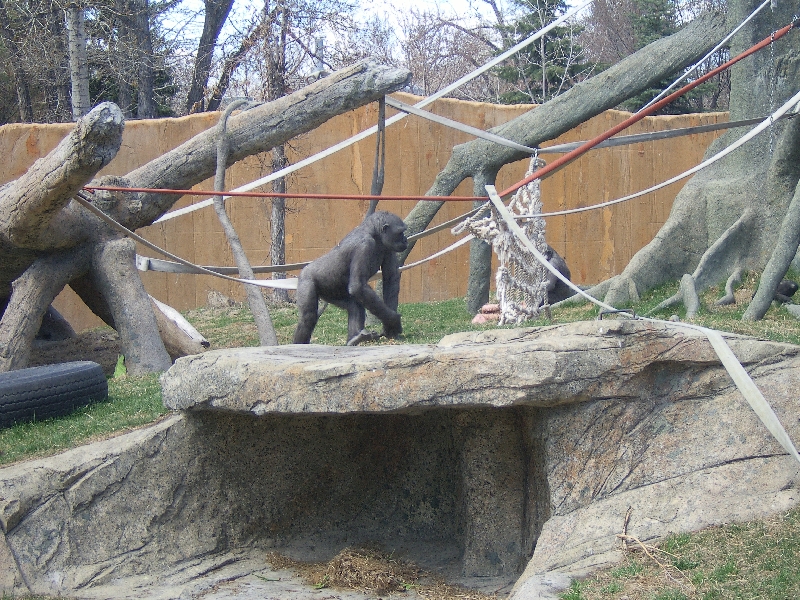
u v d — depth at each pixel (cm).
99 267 1098
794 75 1184
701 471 595
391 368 601
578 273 1891
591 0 1007
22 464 685
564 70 2962
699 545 541
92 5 1917
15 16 2269
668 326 620
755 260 1148
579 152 904
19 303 1077
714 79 3122
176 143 1658
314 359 644
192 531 712
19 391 796
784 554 512
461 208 1811
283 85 1688
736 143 898
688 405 621
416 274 1811
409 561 713
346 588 661
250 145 1075
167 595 636
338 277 966
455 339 689
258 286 1036
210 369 661
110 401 871
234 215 1727
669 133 990
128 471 691
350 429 785
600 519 588
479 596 634
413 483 788
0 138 1586
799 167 1123
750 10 1191
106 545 674
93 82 2716
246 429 732
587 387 596
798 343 770
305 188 1739
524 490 679
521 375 581
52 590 634
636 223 1906
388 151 1748
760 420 601
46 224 1019
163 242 1700
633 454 609
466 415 689
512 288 1083
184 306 1727
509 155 1280
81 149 867
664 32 3091
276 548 750
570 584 523
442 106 1759
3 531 637
